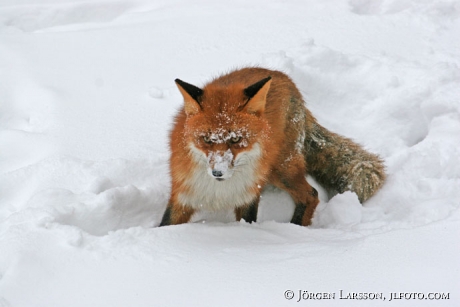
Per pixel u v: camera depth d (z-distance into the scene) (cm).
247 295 878
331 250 1009
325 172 1540
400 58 1925
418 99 1705
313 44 1989
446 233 1022
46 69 1969
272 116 1289
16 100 1811
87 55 2083
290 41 2081
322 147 1530
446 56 1938
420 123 1683
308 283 899
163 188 1433
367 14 2436
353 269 930
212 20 2356
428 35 2114
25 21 2544
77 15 2620
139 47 2128
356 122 1734
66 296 910
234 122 1106
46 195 1293
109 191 1302
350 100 1797
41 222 1105
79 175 1421
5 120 1739
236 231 1168
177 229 1138
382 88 1781
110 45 2164
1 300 903
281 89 1377
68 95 1794
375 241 1017
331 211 1377
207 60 1972
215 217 1402
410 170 1449
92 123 1655
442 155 1466
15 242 1035
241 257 1010
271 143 1243
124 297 900
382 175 1446
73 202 1284
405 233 1036
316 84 1825
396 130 1662
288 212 1504
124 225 1331
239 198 1254
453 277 883
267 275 931
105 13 2661
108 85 1853
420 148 1512
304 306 838
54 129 1630
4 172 1491
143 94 1791
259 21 2300
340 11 2359
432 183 1370
